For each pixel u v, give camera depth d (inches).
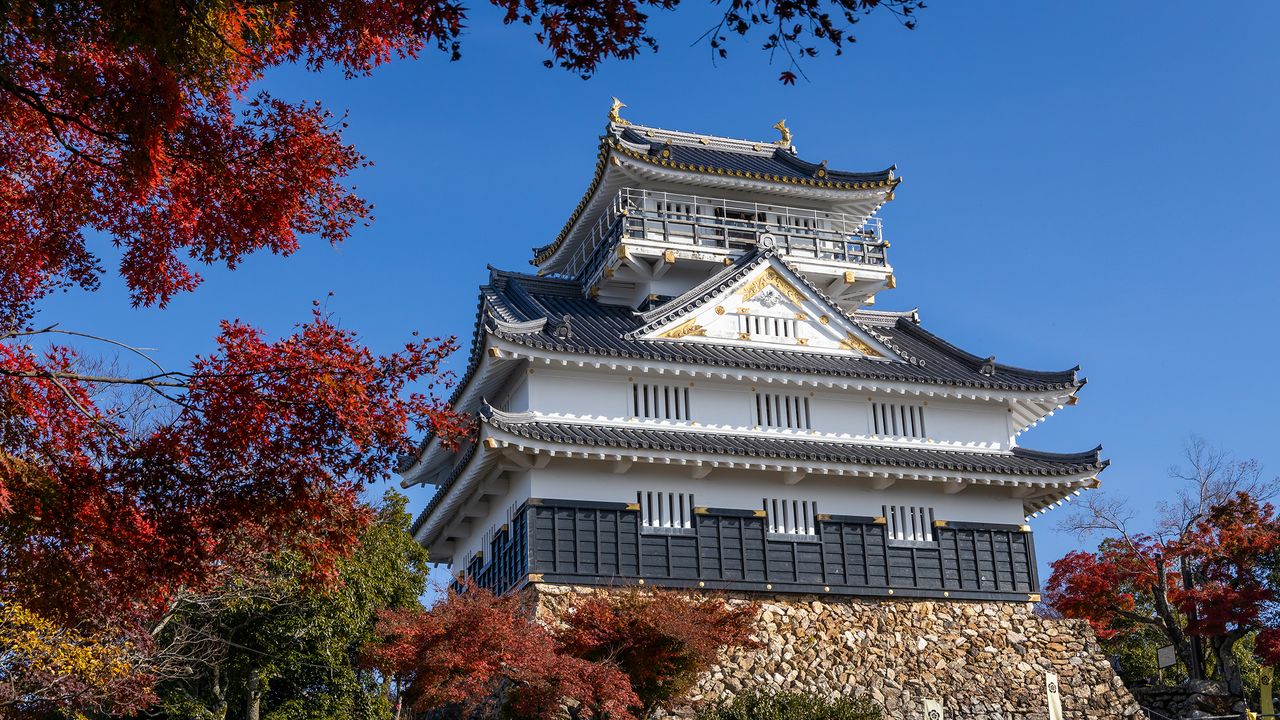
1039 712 1437.0
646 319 1533.0
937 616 1467.8
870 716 1210.6
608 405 1456.7
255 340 537.0
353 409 537.6
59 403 549.3
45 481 529.0
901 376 1537.9
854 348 1603.1
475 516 1576.0
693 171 1728.6
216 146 565.9
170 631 1326.3
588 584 1343.5
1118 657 2043.6
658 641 1139.9
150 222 590.9
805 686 1368.1
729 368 1472.7
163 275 604.7
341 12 558.6
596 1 484.1
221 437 534.6
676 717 1291.8
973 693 1428.4
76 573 560.1
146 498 545.0
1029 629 1494.8
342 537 587.2
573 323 1572.3
